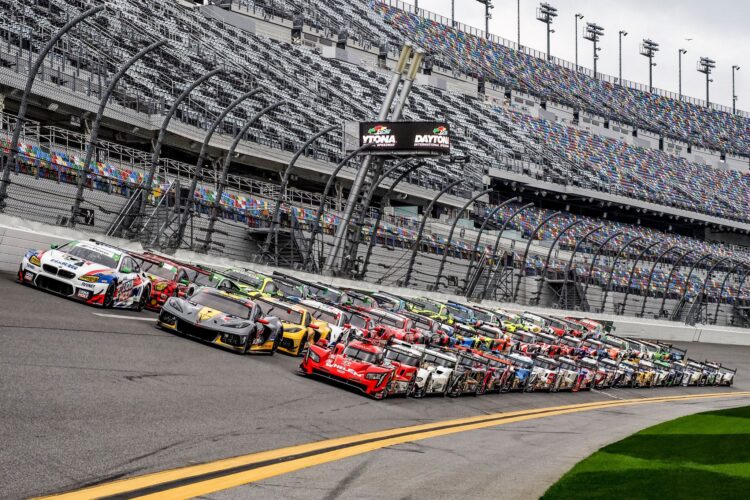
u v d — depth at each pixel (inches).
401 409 930.7
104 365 701.3
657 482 593.0
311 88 3619.6
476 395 1250.6
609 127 5748.0
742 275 4840.1
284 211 2469.2
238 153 2576.3
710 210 5157.5
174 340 942.4
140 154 2292.1
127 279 1074.7
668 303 4178.2
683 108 6722.4
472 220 3511.3
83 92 2144.4
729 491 555.2
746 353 3454.7
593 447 875.4
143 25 3034.0
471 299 2711.6
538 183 4192.9
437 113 4362.7
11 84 1925.4
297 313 1184.2
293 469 520.1
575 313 3176.7
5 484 380.2
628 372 1935.3
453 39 5575.8
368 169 2331.4
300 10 4461.1
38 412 510.3
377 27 5007.4
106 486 405.4
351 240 2298.2
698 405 1734.7
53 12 2529.5
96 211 1833.2
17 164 1644.9
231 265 1800.0
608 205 4648.1
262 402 735.7
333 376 946.1
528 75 5743.1
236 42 3666.3
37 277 1040.8
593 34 6688.0
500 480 596.1
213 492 429.7
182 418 591.8
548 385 1515.7
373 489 501.0
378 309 1540.4
